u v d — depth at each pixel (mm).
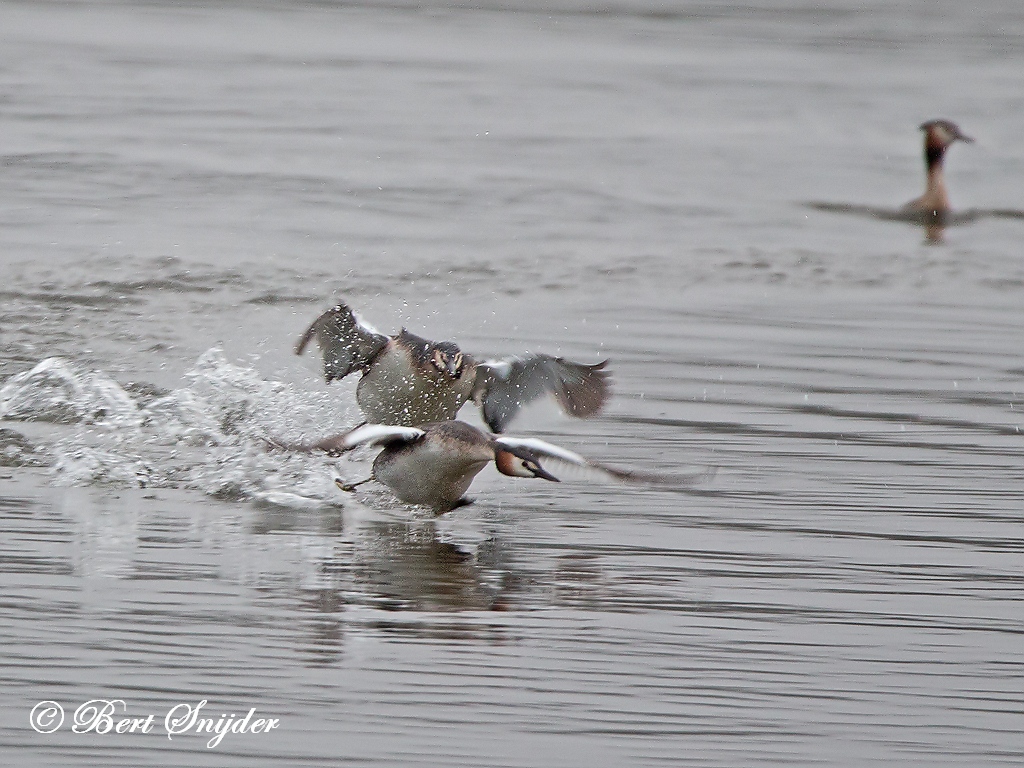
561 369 12703
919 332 19891
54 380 15070
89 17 56438
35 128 32719
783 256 24656
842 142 37906
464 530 11922
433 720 8391
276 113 37312
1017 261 25047
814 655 9406
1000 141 39125
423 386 12688
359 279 21281
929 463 14016
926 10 73938
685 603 10281
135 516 11945
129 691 8594
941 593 10555
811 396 16453
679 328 19625
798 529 12008
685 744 8203
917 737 8352
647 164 32969
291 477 13117
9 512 11852
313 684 8773
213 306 19375
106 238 22844
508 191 28719
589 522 12219
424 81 44750
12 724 8188
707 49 56125
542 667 9117
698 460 13984
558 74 47594
